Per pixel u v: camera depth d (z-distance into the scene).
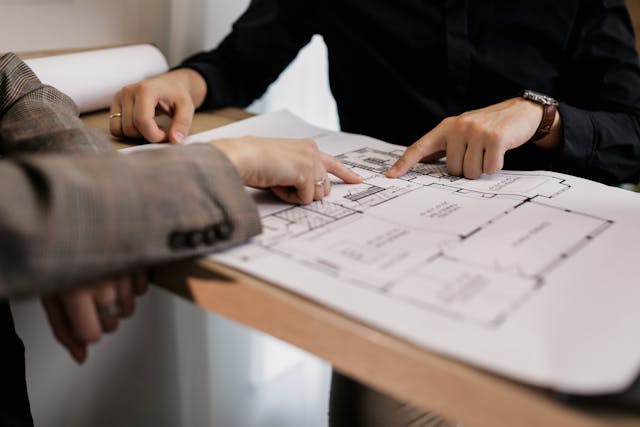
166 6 0.84
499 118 0.53
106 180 0.30
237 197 0.35
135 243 0.30
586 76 0.72
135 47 0.72
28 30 0.70
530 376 0.23
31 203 0.28
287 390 1.30
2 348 0.46
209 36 0.92
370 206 0.42
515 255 0.34
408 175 0.51
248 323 0.31
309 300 0.29
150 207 0.31
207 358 1.09
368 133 0.82
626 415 0.22
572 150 0.60
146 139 0.57
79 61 0.64
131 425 1.00
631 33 0.73
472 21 0.71
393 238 0.36
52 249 0.27
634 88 0.68
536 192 0.46
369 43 0.76
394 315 0.27
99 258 0.29
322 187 0.44
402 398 0.26
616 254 0.35
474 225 0.39
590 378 0.23
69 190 0.28
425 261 0.33
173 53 0.86
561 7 0.69
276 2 0.81
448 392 0.25
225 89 0.76
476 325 0.27
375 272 0.32
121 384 0.96
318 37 1.10
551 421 0.22
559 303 0.29
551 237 0.37
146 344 0.98
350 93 0.81
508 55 0.71
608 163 0.63
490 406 0.24
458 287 0.30
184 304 1.01
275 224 0.38
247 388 1.20
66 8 0.73
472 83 0.73
